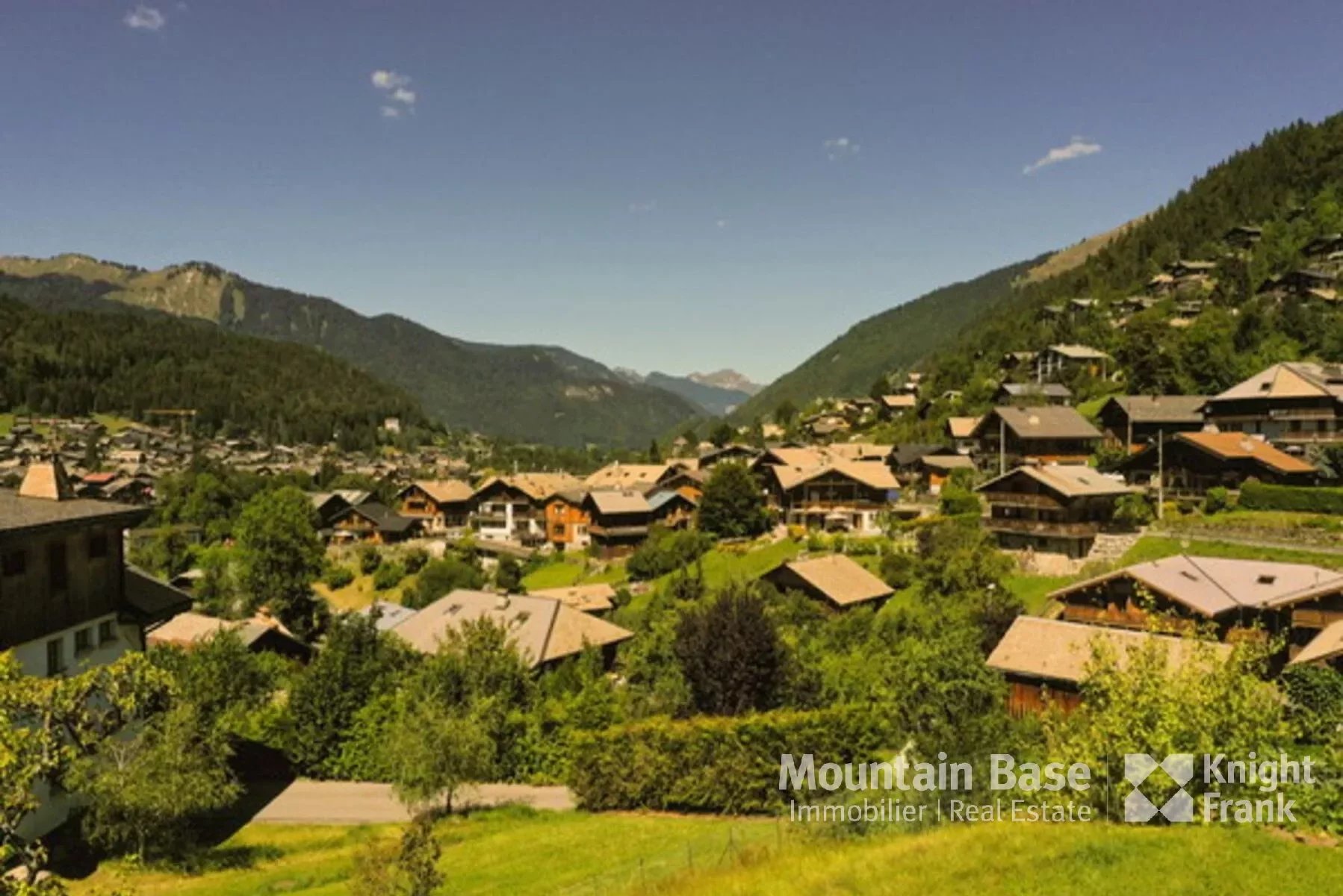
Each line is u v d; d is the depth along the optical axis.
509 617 57.12
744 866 24.48
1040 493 67.69
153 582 41.44
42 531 31.34
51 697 26.16
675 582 77.31
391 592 104.56
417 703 38.69
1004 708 32.50
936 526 75.94
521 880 28.00
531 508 134.50
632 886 24.48
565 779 42.28
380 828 35.66
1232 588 45.91
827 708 39.03
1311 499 62.75
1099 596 49.41
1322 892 17.50
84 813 32.81
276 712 44.78
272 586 87.69
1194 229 198.25
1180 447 74.75
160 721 30.42
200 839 34.28
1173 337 125.12
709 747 36.41
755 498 99.31
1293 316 115.81
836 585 64.38
